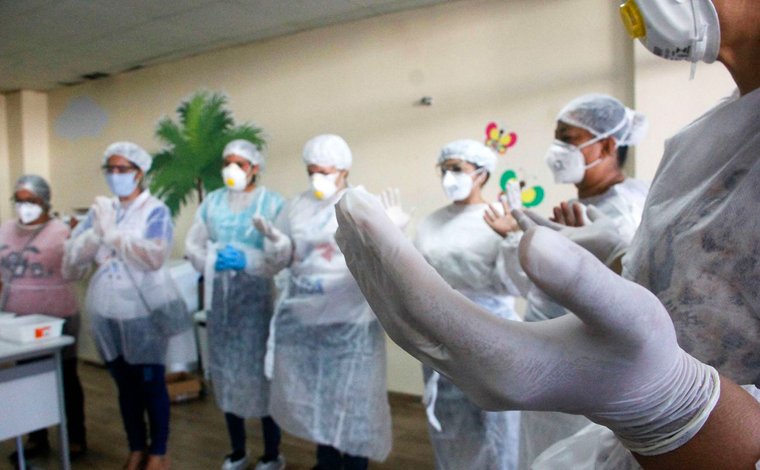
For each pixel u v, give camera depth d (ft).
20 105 17.84
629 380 1.14
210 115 14.15
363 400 7.55
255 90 13.43
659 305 1.13
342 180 8.20
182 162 14.70
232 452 8.84
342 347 7.57
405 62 11.23
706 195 1.56
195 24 11.88
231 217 8.93
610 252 2.28
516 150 10.07
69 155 17.69
